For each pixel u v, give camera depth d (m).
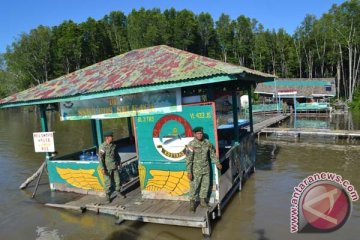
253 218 8.45
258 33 78.44
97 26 73.25
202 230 7.42
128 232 7.77
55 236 7.79
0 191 11.41
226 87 10.83
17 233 8.05
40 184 12.06
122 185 9.82
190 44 73.12
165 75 8.36
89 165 9.90
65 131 29.09
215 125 8.00
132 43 72.75
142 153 8.70
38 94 10.37
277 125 30.39
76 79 10.70
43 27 69.00
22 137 25.81
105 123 34.91
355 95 53.69
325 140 20.70
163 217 7.57
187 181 8.31
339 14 59.66
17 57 68.69
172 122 8.34
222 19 77.81
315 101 47.84
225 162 10.26
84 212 8.98
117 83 8.92
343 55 62.16
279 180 11.86
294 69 72.19
